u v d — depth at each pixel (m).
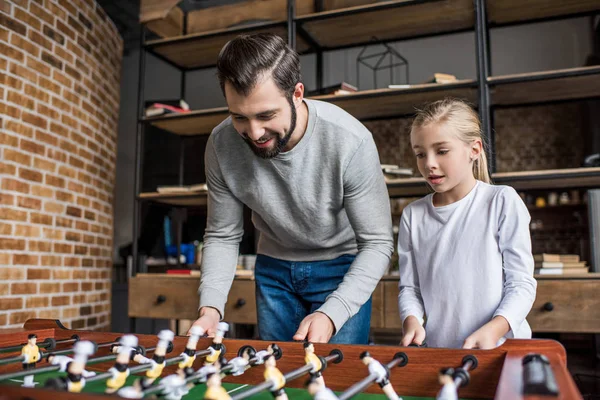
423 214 1.42
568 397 0.58
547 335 4.57
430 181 1.33
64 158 3.03
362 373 0.95
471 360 0.87
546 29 5.57
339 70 5.96
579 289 2.21
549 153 5.55
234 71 1.06
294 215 1.45
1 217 2.53
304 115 1.32
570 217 5.36
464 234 1.32
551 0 2.58
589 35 5.43
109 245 3.62
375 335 5.16
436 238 1.36
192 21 3.22
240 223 1.53
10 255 2.58
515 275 1.20
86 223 3.27
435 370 0.90
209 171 1.47
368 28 2.89
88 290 3.26
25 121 2.71
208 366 0.87
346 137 1.31
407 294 1.39
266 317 1.60
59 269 2.95
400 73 5.86
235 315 2.66
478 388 0.87
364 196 1.36
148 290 2.87
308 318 1.16
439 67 5.78
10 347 1.06
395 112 2.93
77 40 3.21
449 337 1.30
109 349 1.14
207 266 1.44
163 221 5.18
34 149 2.77
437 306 1.33
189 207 3.37
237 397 0.66
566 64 5.48
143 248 5.30
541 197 5.38
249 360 0.94
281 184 1.40
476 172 1.49
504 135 5.68
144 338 1.12
